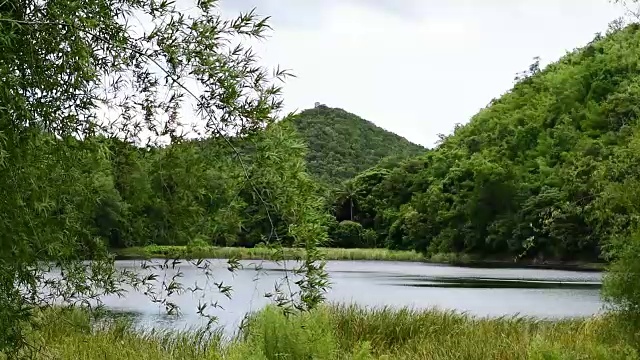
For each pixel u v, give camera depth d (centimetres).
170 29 250
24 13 230
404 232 6088
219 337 835
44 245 258
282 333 567
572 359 688
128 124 273
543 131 5828
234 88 249
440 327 1053
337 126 9869
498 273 3612
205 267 299
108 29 246
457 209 5481
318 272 274
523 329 1063
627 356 745
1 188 229
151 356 774
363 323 1027
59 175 260
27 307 268
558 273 3622
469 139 6806
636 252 845
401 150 10356
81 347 698
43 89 240
